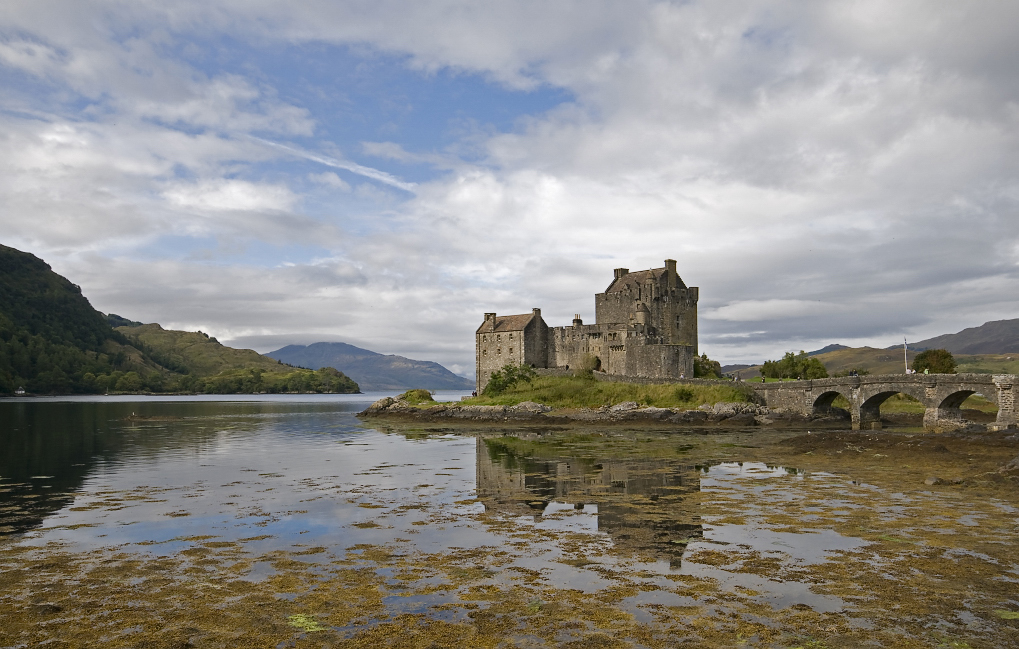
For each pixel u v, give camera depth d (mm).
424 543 22234
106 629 14859
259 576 18641
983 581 17719
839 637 14227
